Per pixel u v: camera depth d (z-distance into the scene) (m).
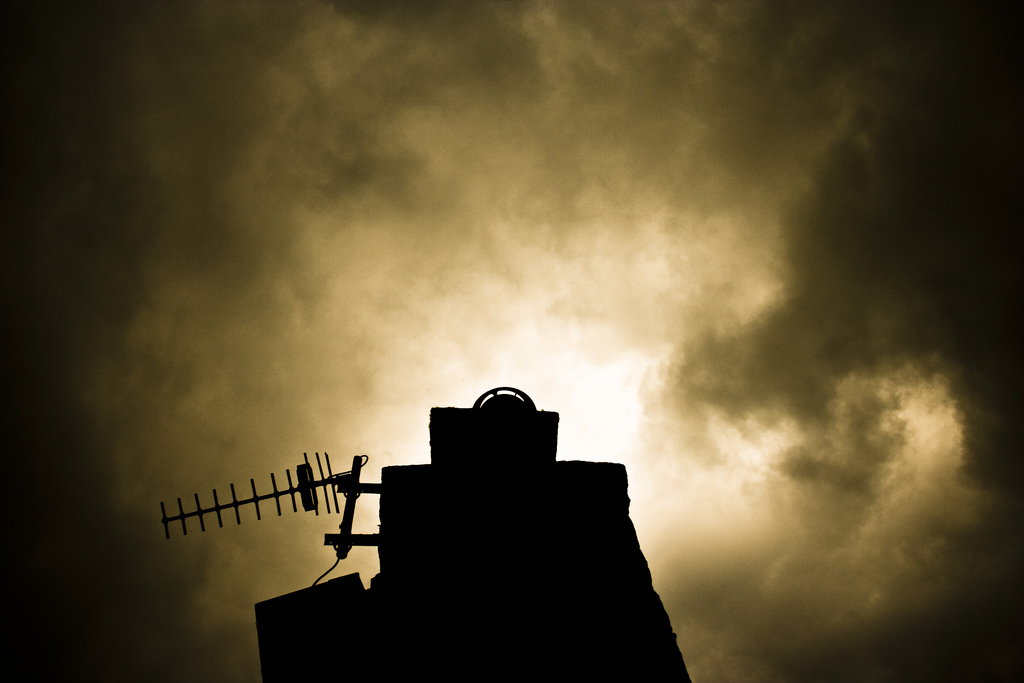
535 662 4.42
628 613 4.70
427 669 4.39
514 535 5.11
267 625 4.79
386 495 5.38
